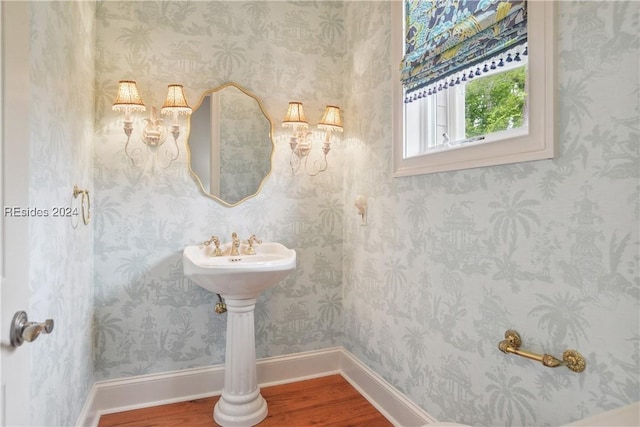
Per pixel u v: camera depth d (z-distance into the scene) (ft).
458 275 4.72
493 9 4.27
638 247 2.91
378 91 6.56
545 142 3.59
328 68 7.72
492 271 4.23
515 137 3.92
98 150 6.18
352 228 7.43
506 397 4.08
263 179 7.19
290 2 7.42
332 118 7.20
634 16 2.93
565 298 3.46
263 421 6.04
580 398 3.34
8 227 2.40
